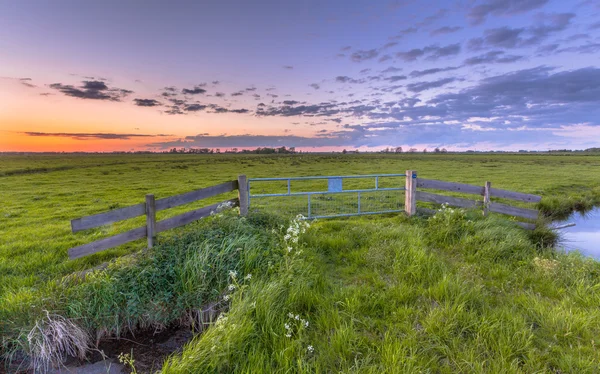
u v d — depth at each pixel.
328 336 2.99
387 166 41.84
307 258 4.72
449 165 42.47
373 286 4.08
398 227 6.52
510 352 2.71
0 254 6.01
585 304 3.69
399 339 2.91
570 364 2.57
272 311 3.15
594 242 7.87
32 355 2.88
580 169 33.56
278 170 36.97
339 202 12.52
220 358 2.53
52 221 10.09
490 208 7.73
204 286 3.57
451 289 3.70
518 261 5.16
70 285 3.62
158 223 4.72
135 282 3.52
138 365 2.89
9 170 33.09
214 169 38.94
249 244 4.36
